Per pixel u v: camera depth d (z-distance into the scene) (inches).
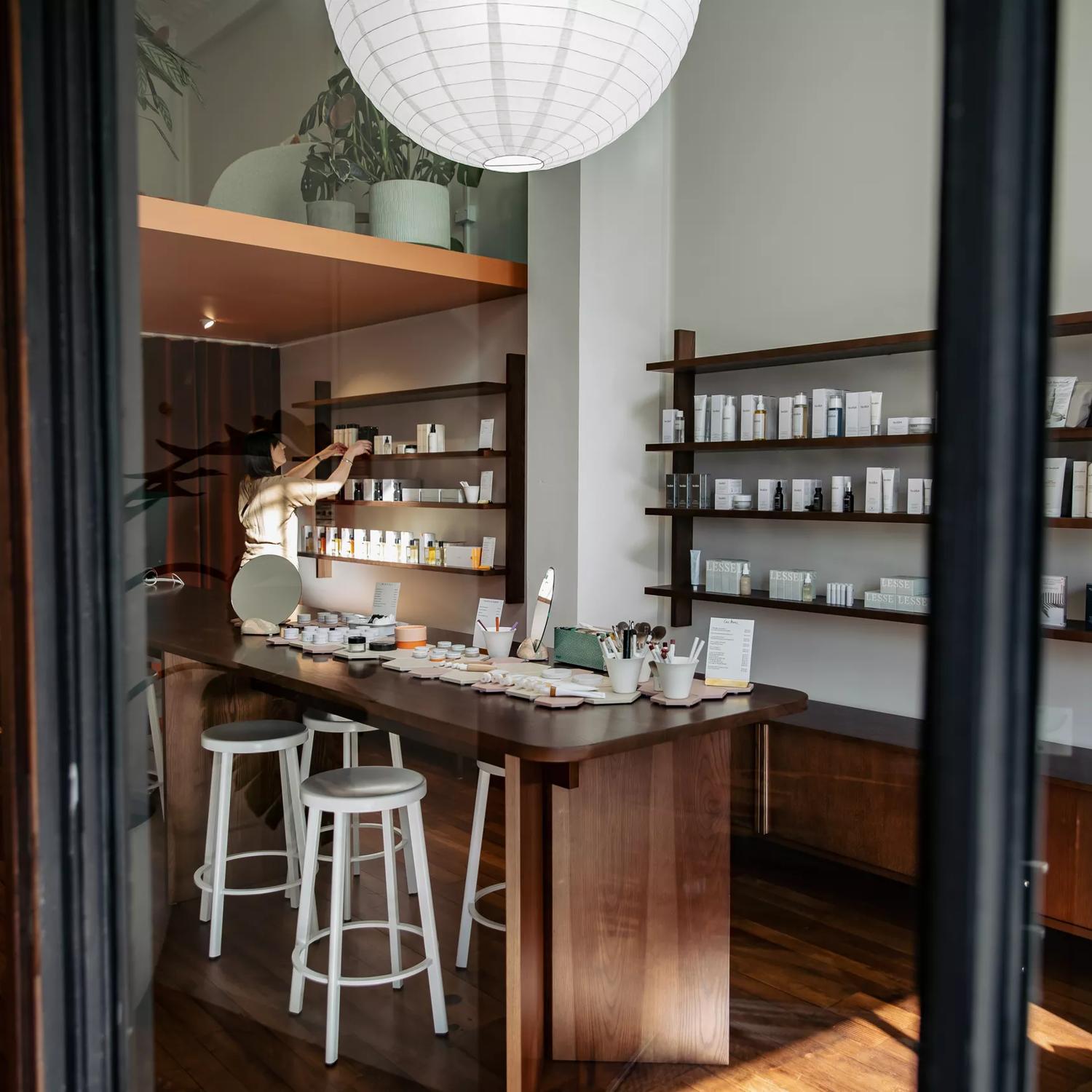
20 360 36.8
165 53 57.4
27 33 36.0
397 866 68.7
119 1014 37.4
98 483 36.8
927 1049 16.9
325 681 70.5
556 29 49.9
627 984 57.0
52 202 36.4
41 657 37.1
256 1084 60.2
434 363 86.3
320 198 77.2
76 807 37.2
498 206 83.7
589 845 62.5
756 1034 41.3
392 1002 67.4
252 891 63.8
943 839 16.6
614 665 66.6
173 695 63.3
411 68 55.4
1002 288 15.5
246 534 69.6
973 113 15.9
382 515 82.8
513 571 83.2
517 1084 63.2
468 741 64.2
